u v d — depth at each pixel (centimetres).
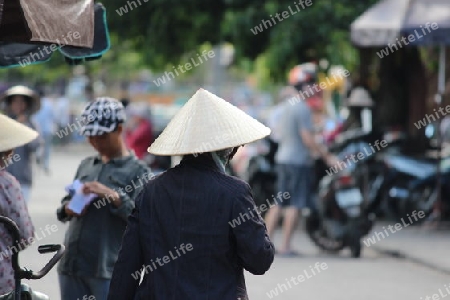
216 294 1144
